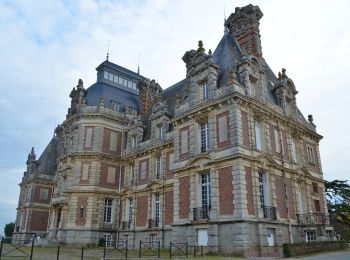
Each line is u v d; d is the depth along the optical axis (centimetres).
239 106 2406
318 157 3275
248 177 2286
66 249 3027
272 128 2716
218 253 2181
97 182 3731
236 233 2120
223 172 2338
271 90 3042
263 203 2417
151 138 3559
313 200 2969
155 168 3434
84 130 3934
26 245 3744
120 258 1914
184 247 2417
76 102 4306
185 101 2872
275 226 2352
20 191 5684
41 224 5191
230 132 2359
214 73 2661
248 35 3209
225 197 2269
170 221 3016
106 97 4256
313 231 2630
